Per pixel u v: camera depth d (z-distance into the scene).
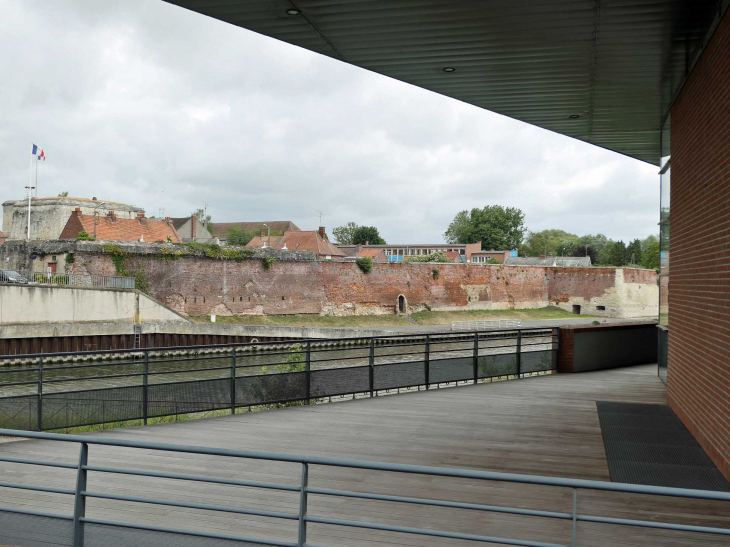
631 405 10.63
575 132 12.16
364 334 42.44
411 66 8.14
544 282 72.31
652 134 12.27
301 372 10.97
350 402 10.90
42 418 8.48
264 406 10.70
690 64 8.19
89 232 57.25
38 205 68.62
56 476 6.32
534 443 7.94
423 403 10.81
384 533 4.90
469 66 8.14
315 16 6.48
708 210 7.71
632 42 7.33
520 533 4.90
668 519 5.27
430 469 3.40
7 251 43.56
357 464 3.56
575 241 158.12
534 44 7.35
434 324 57.09
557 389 12.36
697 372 8.33
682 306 9.64
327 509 5.41
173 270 44.47
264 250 49.03
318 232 84.75
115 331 34.94
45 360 30.61
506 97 9.61
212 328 37.94
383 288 56.62
